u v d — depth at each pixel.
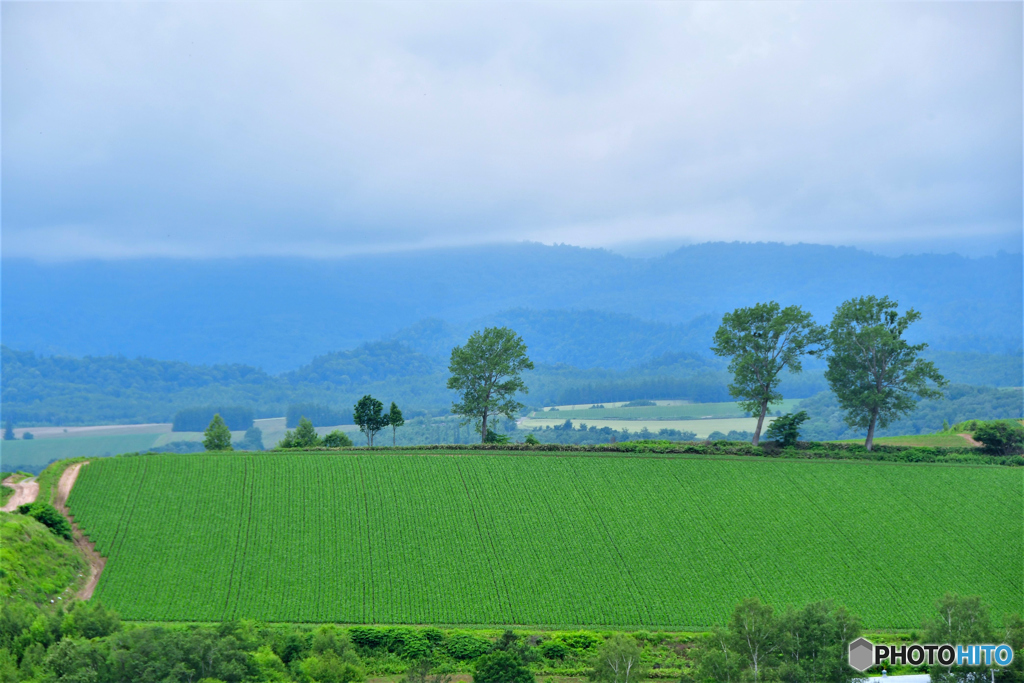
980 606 53.97
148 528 75.94
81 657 48.31
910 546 77.44
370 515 81.31
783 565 74.62
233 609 66.00
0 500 76.50
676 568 74.06
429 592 69.69
